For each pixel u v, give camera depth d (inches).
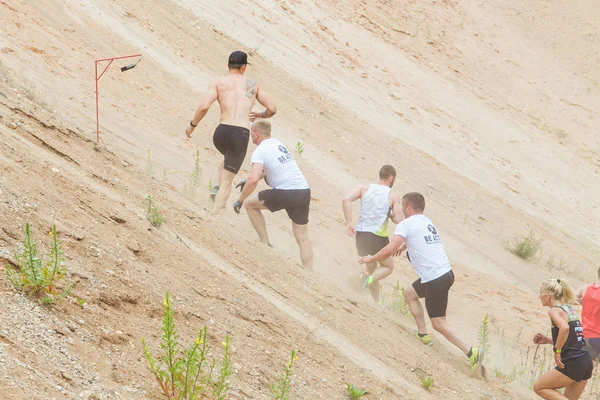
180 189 1005.8
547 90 2632.9
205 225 764.0
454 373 735.1
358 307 796.0
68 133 814.5
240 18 1915.6
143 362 457.1
